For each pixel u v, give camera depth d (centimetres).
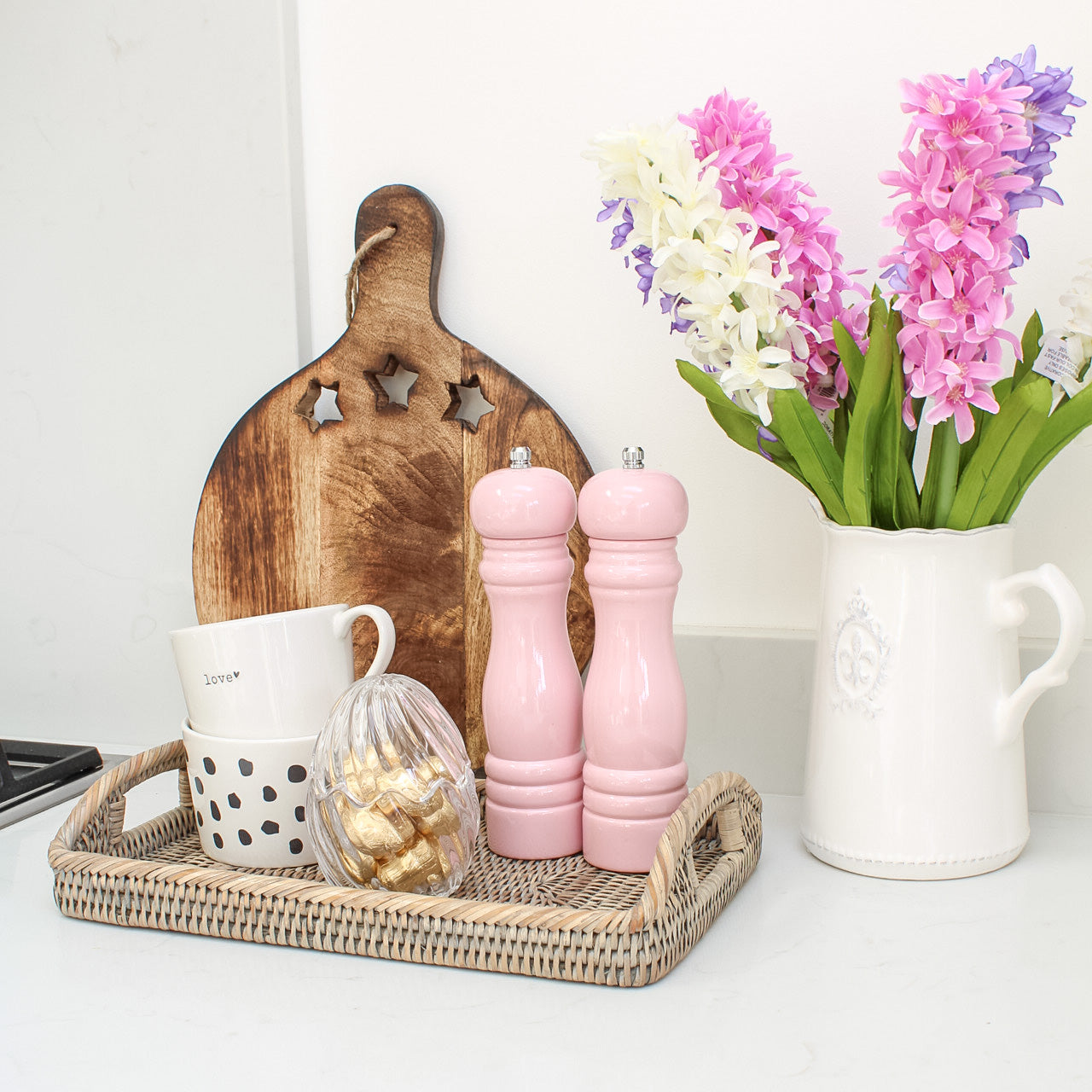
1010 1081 44
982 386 60
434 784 59
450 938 54
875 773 64
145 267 93
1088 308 60
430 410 85
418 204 85
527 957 52
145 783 88
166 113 91
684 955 54
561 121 84
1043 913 59
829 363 66
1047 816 75
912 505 65
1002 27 76
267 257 90
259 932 57
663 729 62
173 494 95
